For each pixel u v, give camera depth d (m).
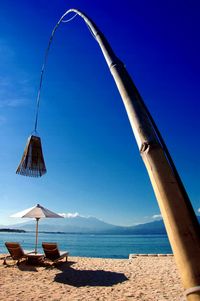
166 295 5.35
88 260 9.88
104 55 1.08
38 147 2.52
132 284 6.31
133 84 0.94
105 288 5.98
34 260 8.66
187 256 0.64
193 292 0.61
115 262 9.45
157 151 0.78
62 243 67.38
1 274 7.28
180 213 0.68
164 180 0.73
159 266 8.59
